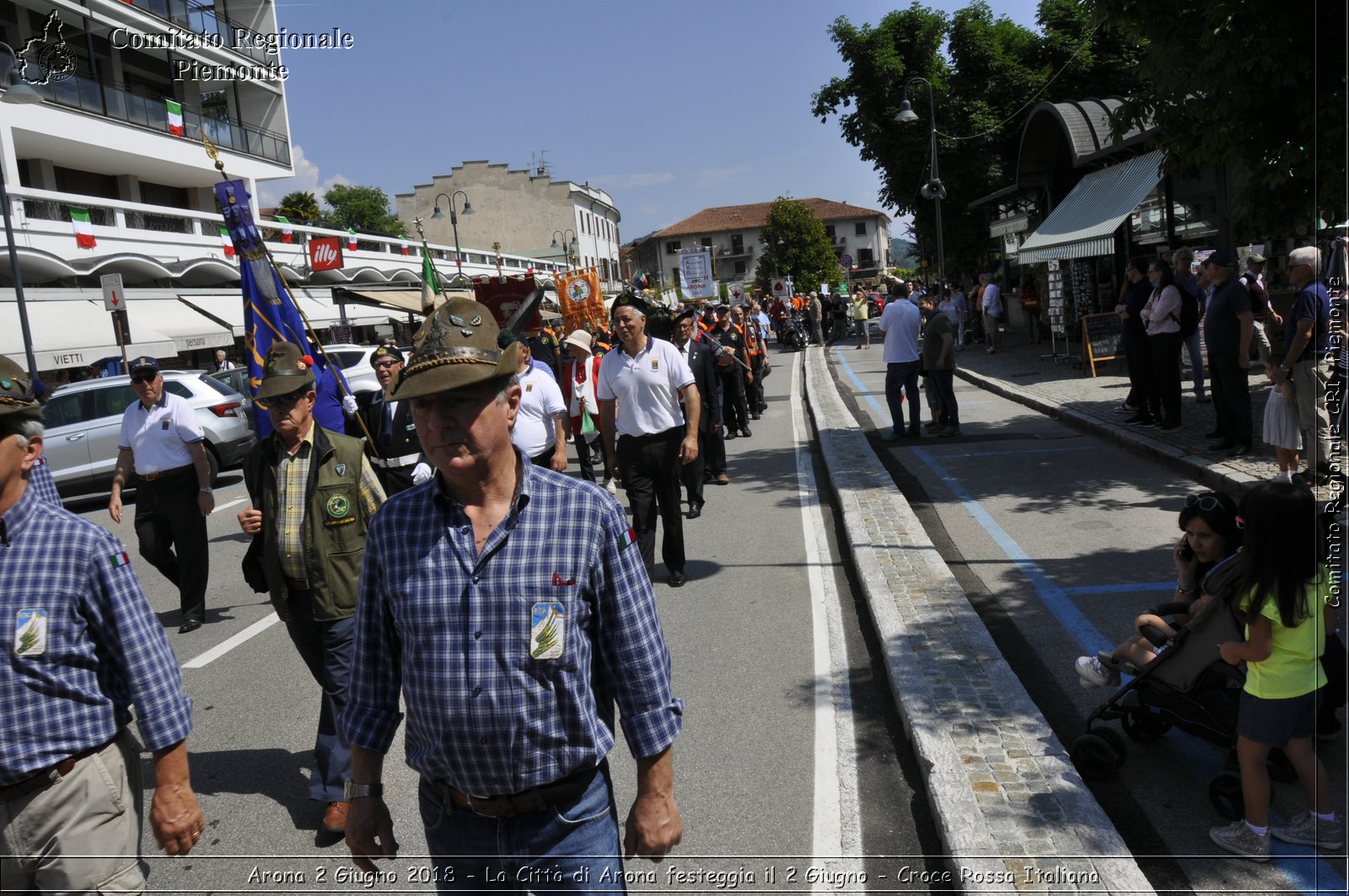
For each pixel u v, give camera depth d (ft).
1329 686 12.22
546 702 7.22
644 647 7.61
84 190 97.04
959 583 21.61
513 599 7.19
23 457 8.52
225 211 19.52
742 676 18.26
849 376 80.48
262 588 14.12
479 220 250.16
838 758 14.73
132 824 9.09
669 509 24.29
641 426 23.49
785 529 30.22
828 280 281.74
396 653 7.86
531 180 248.73
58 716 8.57
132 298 75.20
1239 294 30.81
